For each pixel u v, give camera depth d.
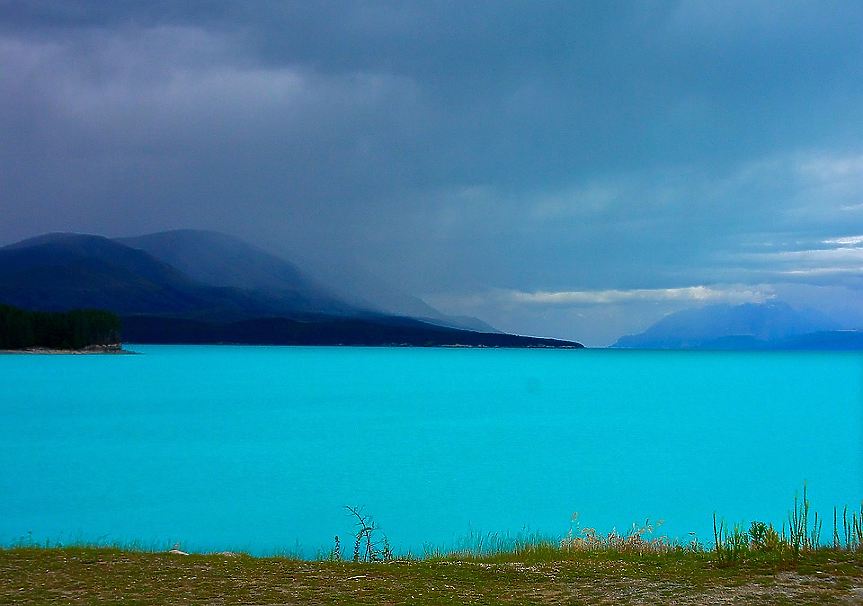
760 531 17.67
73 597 13.70
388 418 92.38
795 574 14.67
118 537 34.72
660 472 56.16
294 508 42.44
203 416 92.00
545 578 15.40
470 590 14.44
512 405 112.75
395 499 45.47
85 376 157.12
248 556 18.08
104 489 48.19
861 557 15.76
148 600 13.53
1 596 13.68
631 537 19.89
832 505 44.12
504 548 21.31
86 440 70.88
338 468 56.69
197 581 15.08
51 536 34.97
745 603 12.77
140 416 91.38
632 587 14.32
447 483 50.84
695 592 13.68
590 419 93.88
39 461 59.38
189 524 38.38
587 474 55.09
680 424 89.06
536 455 64.00
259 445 68.56
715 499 46.12
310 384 153.12
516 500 45.25
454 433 78.50
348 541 33.97
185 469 56.03
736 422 91.75
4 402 105.31
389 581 15.23
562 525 38.38
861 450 68.62
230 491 47.66
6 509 42.16
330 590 14.45
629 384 171.62
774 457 64.38
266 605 13.27
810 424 90.31
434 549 29.77
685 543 20.81
